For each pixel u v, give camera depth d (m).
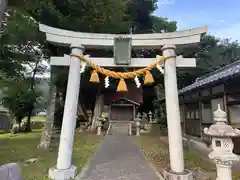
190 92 9.72
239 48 19.00
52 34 5.22
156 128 17.47
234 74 5.23
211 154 3.57
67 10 8.05
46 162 6.25
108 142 10.86
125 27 9.66
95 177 4.80
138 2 15.65
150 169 5.49
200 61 18.45
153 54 13.27
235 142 6.05
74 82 5.07
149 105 25.27
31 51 10.17
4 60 8.87
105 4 7.77
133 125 17.55
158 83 18.14
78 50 5.25
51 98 8.86
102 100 18.67
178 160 4.57
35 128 23.52
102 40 5.38
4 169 3.01
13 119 18.81
